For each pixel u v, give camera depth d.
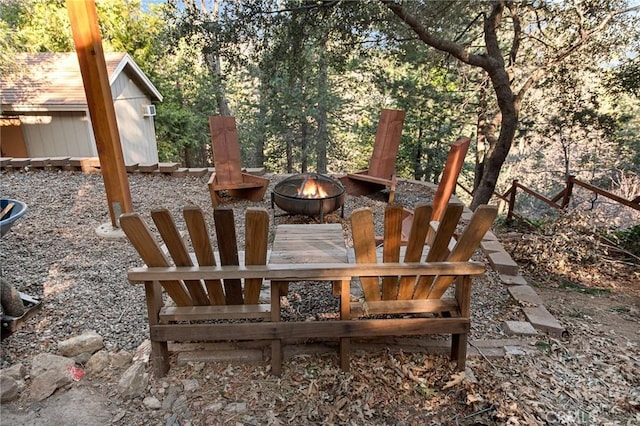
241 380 1.77
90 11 2.94
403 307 1.80
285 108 10.30
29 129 7.89
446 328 1.78
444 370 1.85
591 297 2.78
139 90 9.88
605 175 8.96
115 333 2.11
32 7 9.74
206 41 5.13
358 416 1.60
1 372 1.70
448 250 1.83
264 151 13.57
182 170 5.75
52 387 1.67
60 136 7.98
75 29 2.95
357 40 5.53
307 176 4.16
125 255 3.12
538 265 3.32
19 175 5.45
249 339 1.74
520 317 2.32
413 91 8.16
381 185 5.24
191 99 13.06
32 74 8.16
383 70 8.25
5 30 7.46
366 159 13.09
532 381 1.79
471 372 1.84
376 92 10.18
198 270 1.59
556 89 6.52
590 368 1.89
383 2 4.32
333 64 6.25
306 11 4.98
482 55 5.02
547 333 2.17
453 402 1.67
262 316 1.74
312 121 10.98
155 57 11.48
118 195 3.49
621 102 6.64
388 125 4.94
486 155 7.67
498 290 2.66
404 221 3.39
